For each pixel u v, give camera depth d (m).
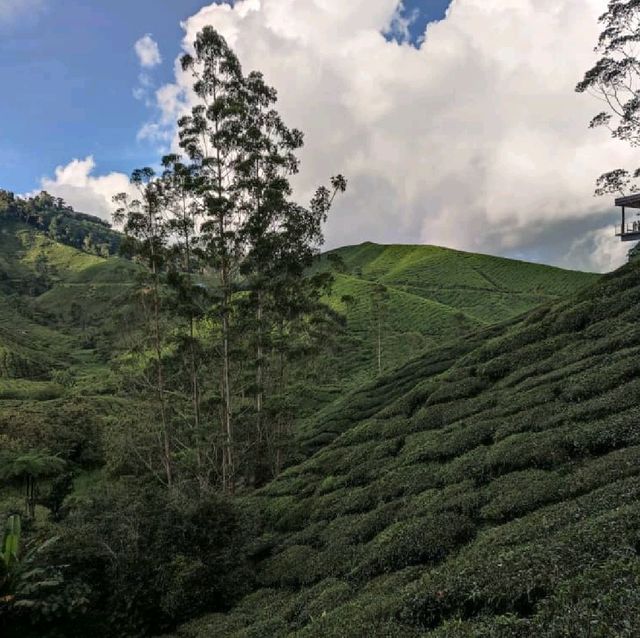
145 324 34.62
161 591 15.63
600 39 36.09
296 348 37.84
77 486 43.75
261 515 22.86
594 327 22.75
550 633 5.50
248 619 13.78
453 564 9.91
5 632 14.06
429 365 39.50
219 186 31.02
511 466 14.63
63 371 82.25
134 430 36.34
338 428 36.56
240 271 32.31
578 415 15.39
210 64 31.45
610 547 7.04
